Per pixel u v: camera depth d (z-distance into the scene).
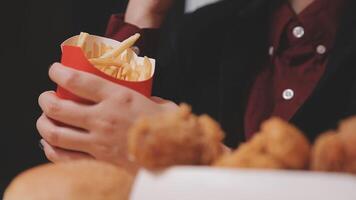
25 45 1.49
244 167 0.31
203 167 0.31
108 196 0.35
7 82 1.51
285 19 0.83
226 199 0.29
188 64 0.90
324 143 0.31
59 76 0.64
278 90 0.83
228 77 0.85
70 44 0.68
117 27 0.86
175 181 0.31
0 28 1.47
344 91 0.81
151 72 0.67
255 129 0.83
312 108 0.81
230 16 0.88
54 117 0.65
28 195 0.35
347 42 0.81
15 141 1.51
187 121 0.34
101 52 0.68
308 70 0.83
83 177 0.35
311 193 0.28
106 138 0.64
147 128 0.33
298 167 0.31
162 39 1.00
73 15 1.41
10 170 1.48
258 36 0.85
